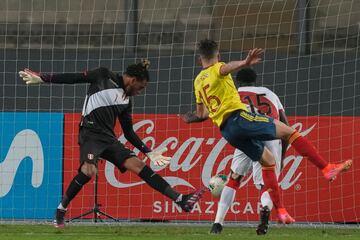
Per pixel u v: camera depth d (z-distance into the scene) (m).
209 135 42.84
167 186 31.66
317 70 45.47
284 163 42.62
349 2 45.88
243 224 42.06
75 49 46.59
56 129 43.19
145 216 42.69
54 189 43.03
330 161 42.75
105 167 42.81
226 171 42.66
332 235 35.06
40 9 47.06
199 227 39.97
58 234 33.62
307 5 46.16
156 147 43.06
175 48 46.25
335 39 45.72
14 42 46.72
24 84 45.72
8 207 42.97
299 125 43.06
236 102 30.36
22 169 43.09
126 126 32.59
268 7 46.47
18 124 43.16
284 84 45.50
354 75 45.09
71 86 45.50
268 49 46.12
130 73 31.77
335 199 42.62
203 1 46.75
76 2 47.59
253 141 30.94
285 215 32.84
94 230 36.88
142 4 46.78
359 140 42.69
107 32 46.66
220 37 46.59
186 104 45.47
